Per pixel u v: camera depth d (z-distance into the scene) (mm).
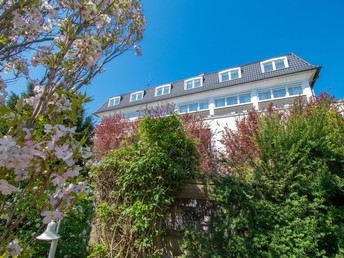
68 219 3131
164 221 2973
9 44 1560
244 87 12773
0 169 858
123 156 3320
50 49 1581
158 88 17031
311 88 12234
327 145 2604
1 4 1301
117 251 2926
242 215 2438
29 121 1145
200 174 3166
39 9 1475
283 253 2152
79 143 1012
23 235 2283
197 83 15352
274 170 2582
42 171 928
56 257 2838
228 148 5133
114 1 1514
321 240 2209
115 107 17750
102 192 3402
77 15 1380
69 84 1482
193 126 5859
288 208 2344
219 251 2400
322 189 2381
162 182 2922
